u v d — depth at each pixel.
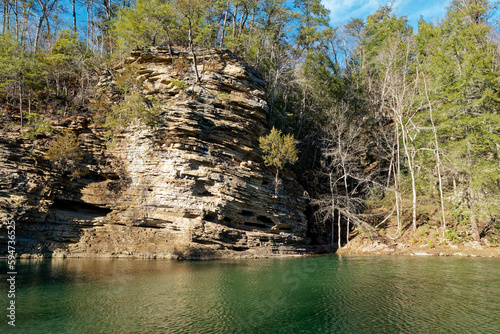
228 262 20.50
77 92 31.06
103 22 38.81
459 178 29.22
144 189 23.39
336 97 40.06
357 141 37.84
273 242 26.12
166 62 29.91
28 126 23.81
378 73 43.53
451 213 28.72
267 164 28.53
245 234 24.58
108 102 27.70
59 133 24.50
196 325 9.63
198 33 32.06
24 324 9.13
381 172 38.88
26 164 21.41
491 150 27.98
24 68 26.58
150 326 9.40
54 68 29.58
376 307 11.81
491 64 27.75
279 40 42.53
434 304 12.17
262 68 37.50
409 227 30.22
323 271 18.47
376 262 22.08
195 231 22.14
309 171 37.31
